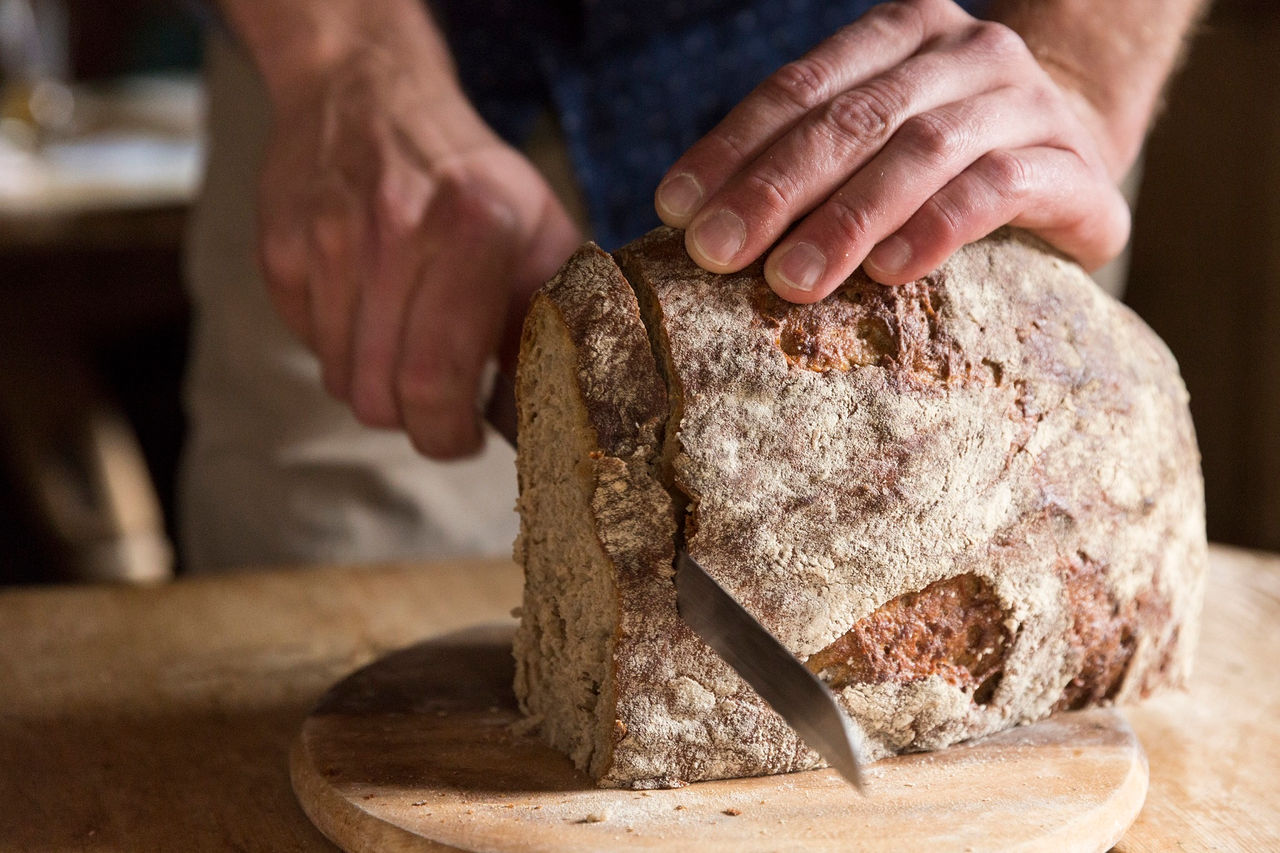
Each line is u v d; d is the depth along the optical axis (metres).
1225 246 1.38
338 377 0.79
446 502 1.05
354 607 0.84
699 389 0.60
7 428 1.68
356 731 0.66
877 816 0.60
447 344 0.74
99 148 1.94
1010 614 0.64
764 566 0.61
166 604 0.84
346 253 0.76
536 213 0.78
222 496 1.05
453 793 0.61
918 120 0.61
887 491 0.62
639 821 0.59
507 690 0.70
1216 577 0.87
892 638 0.63
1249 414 1.38
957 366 0.63
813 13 0.88
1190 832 0.63
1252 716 0.72
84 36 2.44
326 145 0.78
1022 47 0.65
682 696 0.61
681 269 0.62
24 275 1.54
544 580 0.65
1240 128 1.34
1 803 0.65
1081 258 0.68
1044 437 0.64
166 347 1.96
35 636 0.80
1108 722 0.67
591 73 0.89
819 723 0.58
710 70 0.89
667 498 0.61
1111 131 0.70
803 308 0.62
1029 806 0.60
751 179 0.60
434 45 0.82
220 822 0.64
